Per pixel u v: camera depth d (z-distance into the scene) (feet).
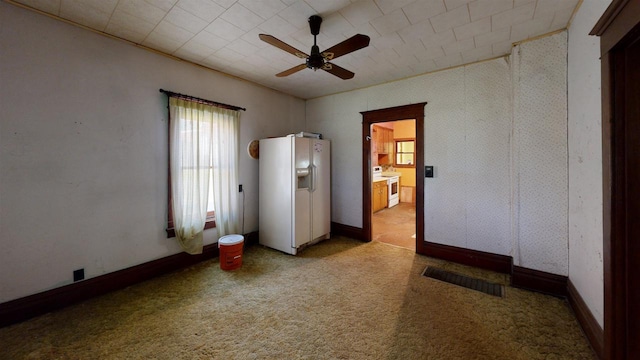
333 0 6.17
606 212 4.81
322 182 12.99
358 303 7.41
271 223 12.15
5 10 6.22
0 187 6.24
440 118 10.65
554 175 7.75
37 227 6.75
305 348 5.61
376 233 14.87
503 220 9.41
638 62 4.38
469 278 8.98
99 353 5.45
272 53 9.20
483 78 9.65
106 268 7.97
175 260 9.62
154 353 5.47
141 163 8.68
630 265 4.52
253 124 12.48
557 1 6.23
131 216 8.48
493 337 5.91
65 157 7.16
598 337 5.25
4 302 6.31
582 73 6.30
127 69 8.29
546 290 7.89
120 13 6.76
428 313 6.88
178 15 6.86
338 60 9.67
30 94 6.59
